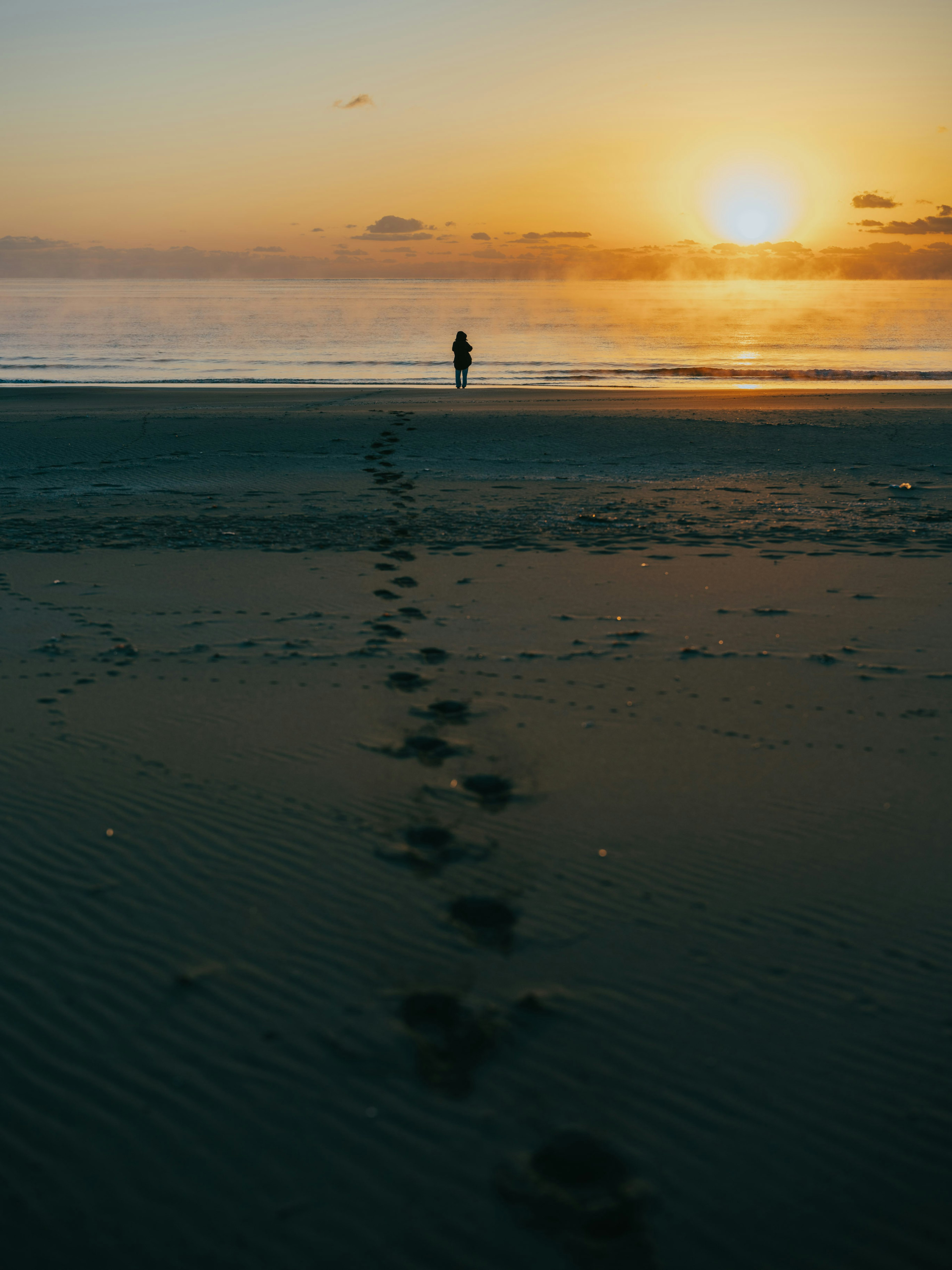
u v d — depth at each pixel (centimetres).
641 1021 271
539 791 415
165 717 498
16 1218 207
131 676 559
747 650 607
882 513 1043
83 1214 208
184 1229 205
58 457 1405
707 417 1716
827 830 382
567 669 572
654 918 322
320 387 2542
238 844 368
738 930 315
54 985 285
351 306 12194
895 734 478
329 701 520
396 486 1221
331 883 342
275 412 1817
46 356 4297
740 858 361
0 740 465
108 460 1386
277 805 400
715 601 719
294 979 289
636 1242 202
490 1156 224
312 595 736
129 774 429
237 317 8888
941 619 671
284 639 630
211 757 448
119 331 6469
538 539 928
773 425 1631
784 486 1214
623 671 570
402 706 514
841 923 319
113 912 323
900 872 352
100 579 784
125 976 289
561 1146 228
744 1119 236
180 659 591
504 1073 251
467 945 306
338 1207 211
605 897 334
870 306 12838
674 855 363
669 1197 214
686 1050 260
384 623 663
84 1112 237
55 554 867
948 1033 267
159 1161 222
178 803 402
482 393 2245
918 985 287
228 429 1605
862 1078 250
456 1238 203
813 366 3800
